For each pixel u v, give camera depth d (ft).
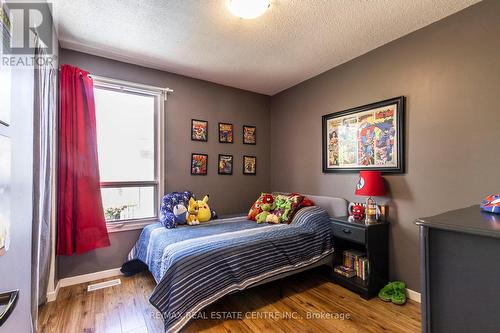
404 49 7.52
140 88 9.39
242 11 6.10
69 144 7.64
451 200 6.50
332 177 9.86
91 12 6.29
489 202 3.84
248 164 12.32
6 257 2.59
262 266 6.71
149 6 6.08
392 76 7.82
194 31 7.20
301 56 8.84
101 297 7.24
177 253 5.99
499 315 2.61
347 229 7.88
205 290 5.70
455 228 2.85
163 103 9.87
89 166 8.05
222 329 5.83
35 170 4.10
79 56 8.34
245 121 12.29
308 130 10.96
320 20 6.68
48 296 6.91
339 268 8.29
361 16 6.52
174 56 8.77
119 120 9.16
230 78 10.86
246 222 9.28
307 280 8.59
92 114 8.13
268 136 13.11
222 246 6.40
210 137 11.14
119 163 9.13
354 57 8.94
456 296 2.90
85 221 7.87
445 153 6.63
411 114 7.35
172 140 10.12
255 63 9.39
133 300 7.09
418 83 7.19
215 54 8.65
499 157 5.71
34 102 4.19
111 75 8.87
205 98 11.03
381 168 8.04
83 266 8.25
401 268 7.49
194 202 9.27
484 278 2.71
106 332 5.70
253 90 12.40
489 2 5.87
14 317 2.85
